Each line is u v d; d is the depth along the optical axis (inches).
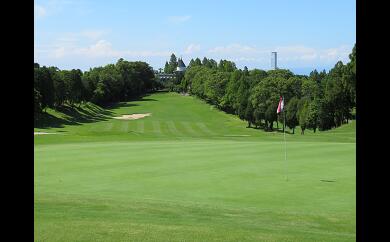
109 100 5516.7
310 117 2837.1
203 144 1208.2
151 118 3897.6
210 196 570.3
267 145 1168.8
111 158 919.0
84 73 5398.6
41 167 805.2
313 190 605.6
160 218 413.1
